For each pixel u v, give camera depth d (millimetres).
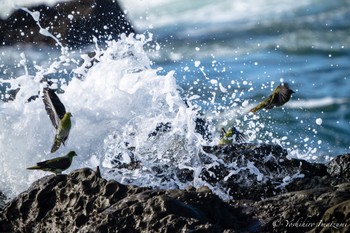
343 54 61594
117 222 18188
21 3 42969
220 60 57594
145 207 18266
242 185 21922
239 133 25109
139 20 76312
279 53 61625
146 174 22594
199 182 22188
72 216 19422
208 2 86438
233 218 19047
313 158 29281
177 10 82938
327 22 75250
